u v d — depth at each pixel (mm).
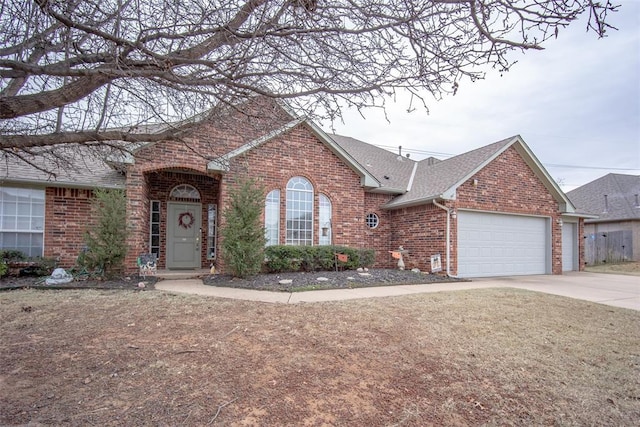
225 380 3461
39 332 4812
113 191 9352
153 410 2895
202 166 10328
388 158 17859
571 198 25953
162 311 5945
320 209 11898
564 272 15258
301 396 3203
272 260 10219
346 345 4484
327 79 3104
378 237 13945
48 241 9930
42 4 2262
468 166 12875
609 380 3729
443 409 3059
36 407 2900
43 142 2998
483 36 2684
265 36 2793
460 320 5785
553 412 3084
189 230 12109
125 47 2705
